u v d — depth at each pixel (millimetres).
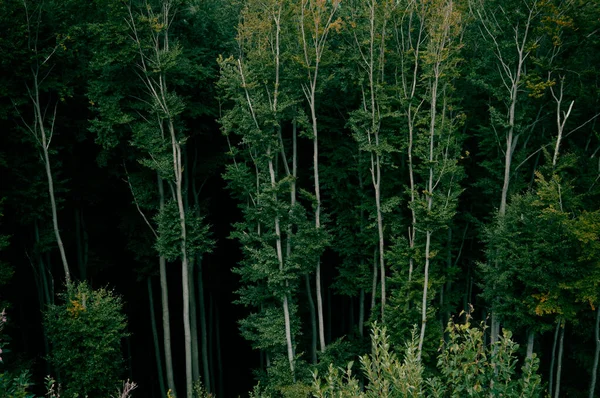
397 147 22531
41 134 21391
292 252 21734
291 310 20422
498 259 18797
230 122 20156
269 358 22547
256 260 21109
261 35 19969
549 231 17312
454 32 18750
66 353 17266
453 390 5578
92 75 21375
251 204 22797
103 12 20859
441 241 21984
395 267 21469
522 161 20688
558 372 20766
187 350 20859
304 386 18500
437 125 20422
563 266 17000
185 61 21016
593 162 20625
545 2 18672
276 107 19953
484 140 21359
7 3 19297
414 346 5973
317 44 20203
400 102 20391
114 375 18406
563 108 21578
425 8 19469
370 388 5852
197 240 21891
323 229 20969
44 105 23016
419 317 20062
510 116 19812
